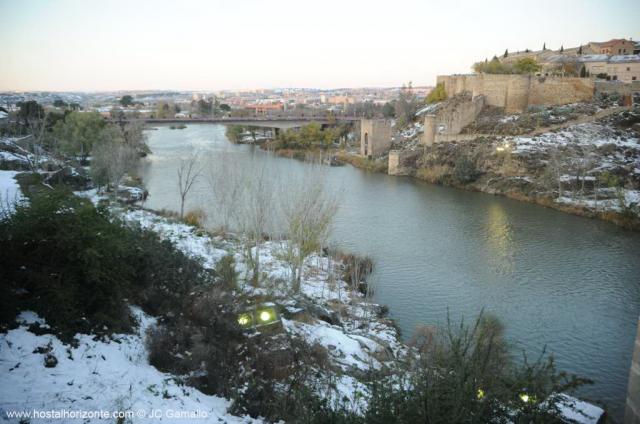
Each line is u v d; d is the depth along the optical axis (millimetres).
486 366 10664
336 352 18094
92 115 66562
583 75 81750
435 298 29297
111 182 48531
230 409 11672
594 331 25438
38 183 33062
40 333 11844
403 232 42844
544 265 34812
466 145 68375
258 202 30078
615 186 50656
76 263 13805
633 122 65188
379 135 82250
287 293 24359
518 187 57188
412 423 8477
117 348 12742
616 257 36375
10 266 13008
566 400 12250
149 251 17875
